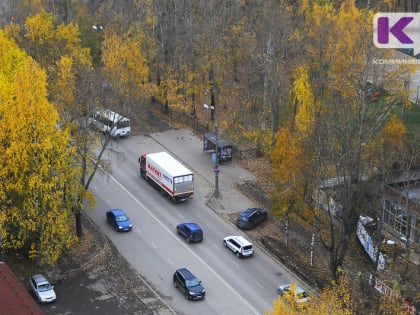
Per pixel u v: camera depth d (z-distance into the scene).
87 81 70.75
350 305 51.03
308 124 66.12
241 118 92.56
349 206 63.00
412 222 65.62
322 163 63.84
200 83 96.19
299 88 68.12
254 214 73.00
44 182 60.25
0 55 68.88
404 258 65.69
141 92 91.88
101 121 80.31
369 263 66.50
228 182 81.88
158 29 101.31
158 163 78.56
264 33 89.19
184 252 68.25
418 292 58.19
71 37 94.56
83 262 65.62
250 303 60.53
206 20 98.50
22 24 108.75
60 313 58.06
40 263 64.25
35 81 58.50
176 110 100.25
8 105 58.44
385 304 56.12
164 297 60.97
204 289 61.16
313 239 65.31
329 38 77.50
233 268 65.88
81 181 66.94
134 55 90.31
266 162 86.19
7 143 59.38
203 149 89.19
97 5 117.69
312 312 45.66
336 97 69.50
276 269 65.94
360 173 68.06
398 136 67.12
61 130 66.25
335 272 61.25
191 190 77.06
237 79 99.31
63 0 114.81
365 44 73.12
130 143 91.06
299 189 63.94
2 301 46.47
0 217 59.50
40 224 61.16
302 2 99.06
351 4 88.12
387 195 67.50
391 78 71.75
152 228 72.38
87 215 74.06
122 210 75.38
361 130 63.34
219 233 71.94
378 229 65.56
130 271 64.69
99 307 59.09
